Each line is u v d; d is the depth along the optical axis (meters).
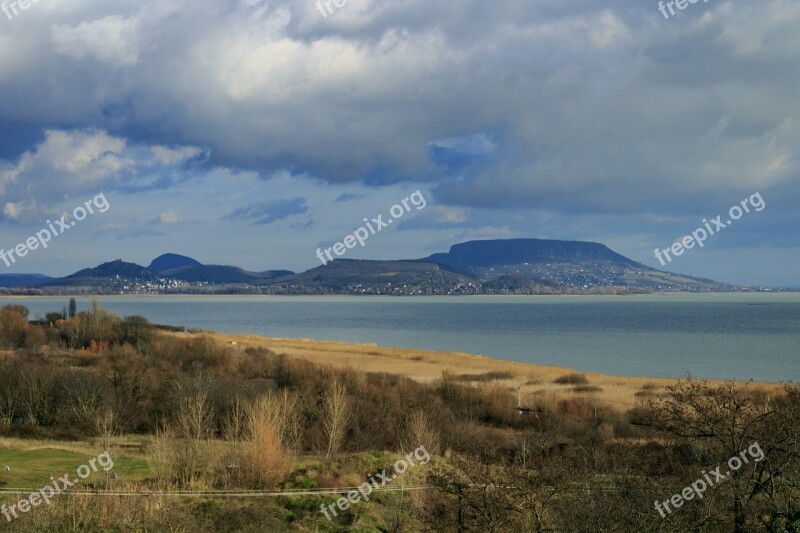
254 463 34.69
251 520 29.11
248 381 66.06
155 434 50.06
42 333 102.50
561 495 24.91
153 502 28.38
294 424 46.69
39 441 46.06
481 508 25.91
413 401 59.28
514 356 147.50
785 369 123.44
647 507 22.95
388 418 53.88
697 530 22.91
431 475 29.98
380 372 84.69
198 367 68.44
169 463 35.34
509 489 25.58
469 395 66.00
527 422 59.41
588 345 173.12
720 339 189.00
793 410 24.50
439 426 51.38
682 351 157.38
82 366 72.75
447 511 28.39
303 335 199.12
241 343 114.19
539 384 84.19
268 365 77.50
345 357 105.75
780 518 23.05
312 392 59.97
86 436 50.47
